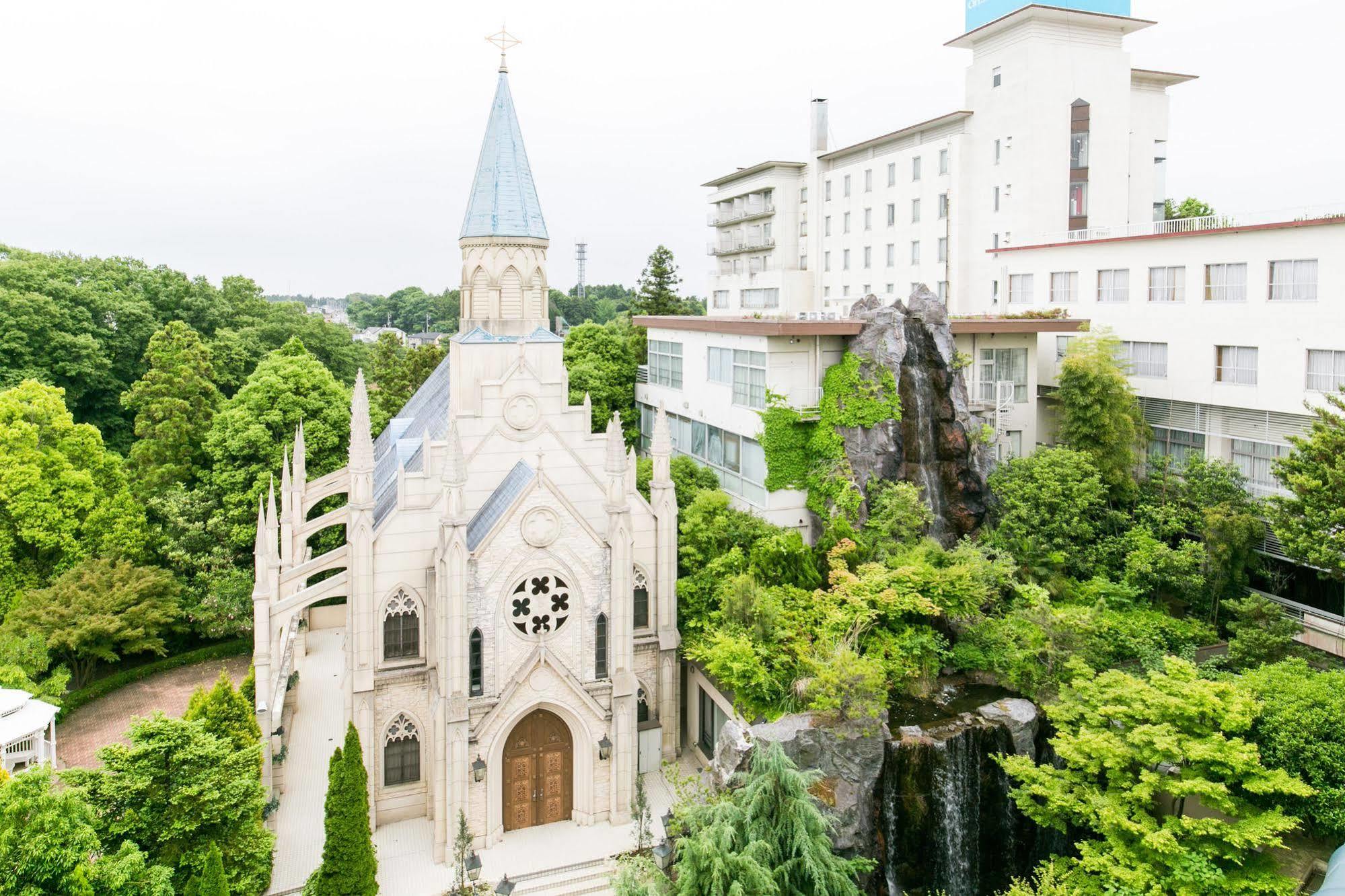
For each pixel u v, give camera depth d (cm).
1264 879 2533
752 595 3778
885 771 3347
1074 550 4309
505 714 3447
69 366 6406
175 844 2667
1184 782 2672
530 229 4112
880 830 3334
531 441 4009
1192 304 4759
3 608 4691
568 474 4056
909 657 3744
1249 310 4438
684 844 2558
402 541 3700
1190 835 2647
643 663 4144
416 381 8069
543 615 3572
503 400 3959
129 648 4762
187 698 4791
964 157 7044
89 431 5309
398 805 3747
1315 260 4122
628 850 3450
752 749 3266
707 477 5159
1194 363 4753
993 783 3444
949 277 7119
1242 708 2792
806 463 4638
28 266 6894
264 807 3609
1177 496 4456
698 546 4422
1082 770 2983
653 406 6378
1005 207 6756
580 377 6619
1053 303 5741
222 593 5016
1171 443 4944
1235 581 4162
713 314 10756
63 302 6731
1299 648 3644
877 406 4478
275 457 5672
